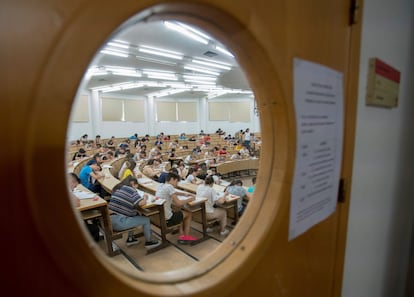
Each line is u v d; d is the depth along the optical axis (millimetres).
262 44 533
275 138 651
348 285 1039
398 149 1287
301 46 633
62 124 310
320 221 810
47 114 298
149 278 478
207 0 437
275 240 641
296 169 661
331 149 803
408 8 1193
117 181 4531
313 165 729
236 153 9031
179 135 14430
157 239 3229
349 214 961
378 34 968
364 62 905
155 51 5234
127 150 8758
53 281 321
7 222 285
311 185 734
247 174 8312
